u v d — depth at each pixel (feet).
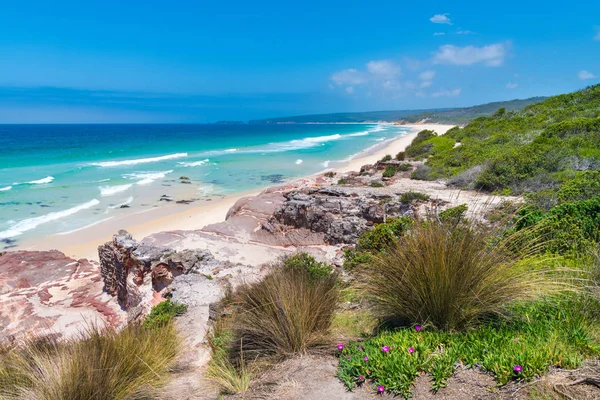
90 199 96.78
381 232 31.81
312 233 56.44
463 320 12.64
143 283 41.86
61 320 41.42
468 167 74.90
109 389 12.09
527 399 9.30
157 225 76.74
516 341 11.35
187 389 13.50
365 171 103.65
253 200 73.26
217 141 300.81
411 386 10.50
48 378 12.03
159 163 160.15
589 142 63.72
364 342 13.09
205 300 28.50
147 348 15.33
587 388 9.34
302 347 13.82
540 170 57.36
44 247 65.72
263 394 11.85
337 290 17.34
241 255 51.29
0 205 89.51
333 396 10.96
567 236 23.25
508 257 13.79
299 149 224.12
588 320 12.56
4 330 39.34
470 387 10.04
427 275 12.94
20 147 232.12
